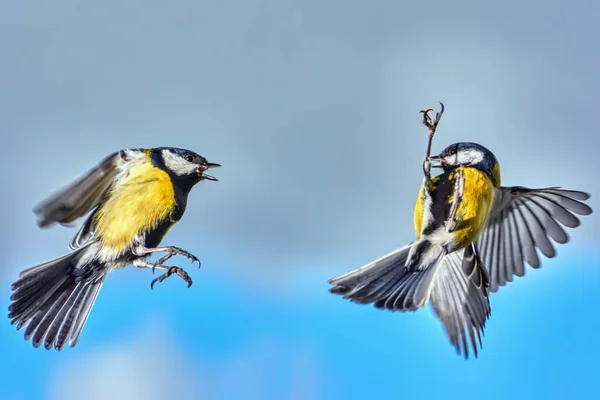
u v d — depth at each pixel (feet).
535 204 38.37
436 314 35.55
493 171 36.99
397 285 34.63
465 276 35.99
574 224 38.17
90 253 35.81
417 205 35.83
